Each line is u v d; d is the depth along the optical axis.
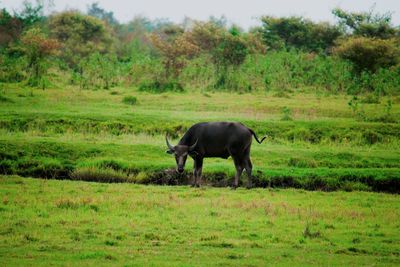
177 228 53.12
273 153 93.62
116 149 92.31
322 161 90.88
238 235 51.16
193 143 77.12
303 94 173.62
